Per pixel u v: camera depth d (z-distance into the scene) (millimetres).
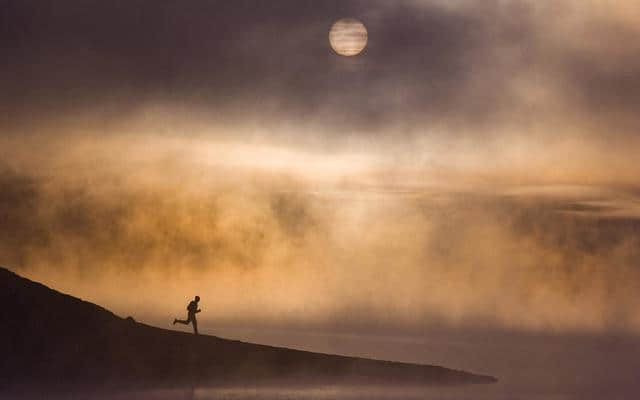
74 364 126500
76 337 134125
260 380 131625
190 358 135375
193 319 145875
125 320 144375
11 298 139250
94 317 141875
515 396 150625
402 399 129125
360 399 124500
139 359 131500
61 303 142750
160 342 139125
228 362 136750
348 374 141250
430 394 138500
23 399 112875
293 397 121500
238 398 117812
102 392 118750
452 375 157750
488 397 143500
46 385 119000
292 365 140375
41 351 128375
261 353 142875
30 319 135375
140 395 117562
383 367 149500
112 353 132000
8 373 120750
